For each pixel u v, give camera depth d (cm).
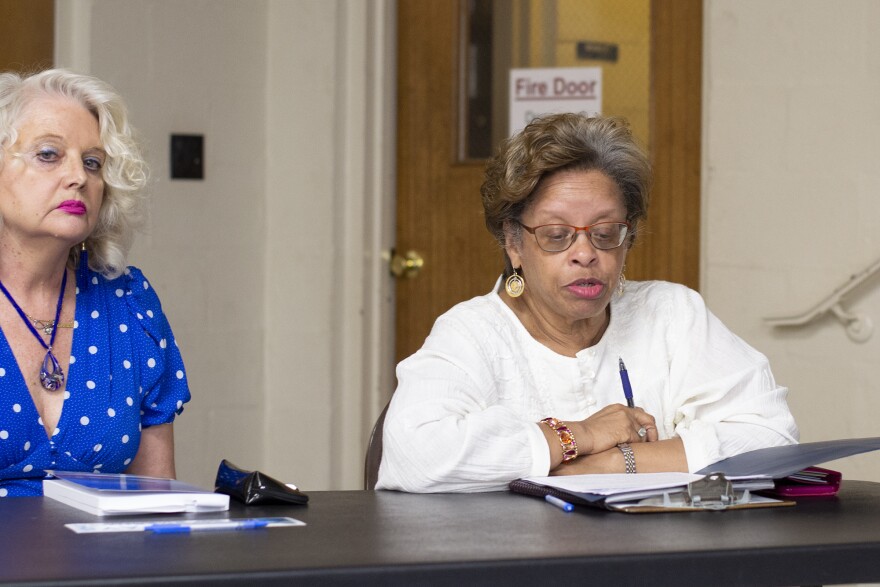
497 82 480
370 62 480
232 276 471
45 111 241
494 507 200
